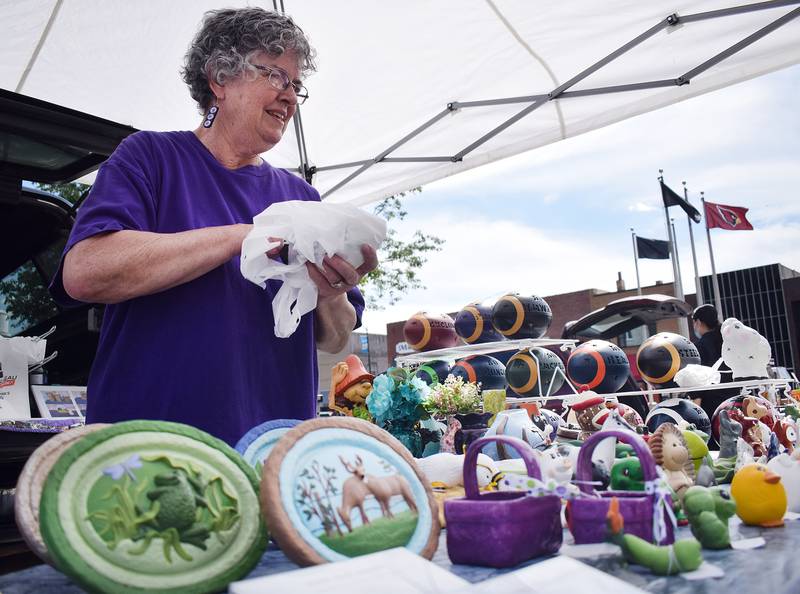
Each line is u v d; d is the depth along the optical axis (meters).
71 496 0.69
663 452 1.09
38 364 2.64
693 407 2.66
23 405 2.50
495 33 3.86
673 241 19.98
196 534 0.73
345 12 3.82
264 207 1.42
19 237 3.12
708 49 3.70
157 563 0.69
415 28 3.88
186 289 1.24
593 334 8.39
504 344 3.53
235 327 1.26
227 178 1.38
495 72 4.15
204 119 1.41
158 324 1.23
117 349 1.22
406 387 1.72
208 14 1.38
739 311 30.69
